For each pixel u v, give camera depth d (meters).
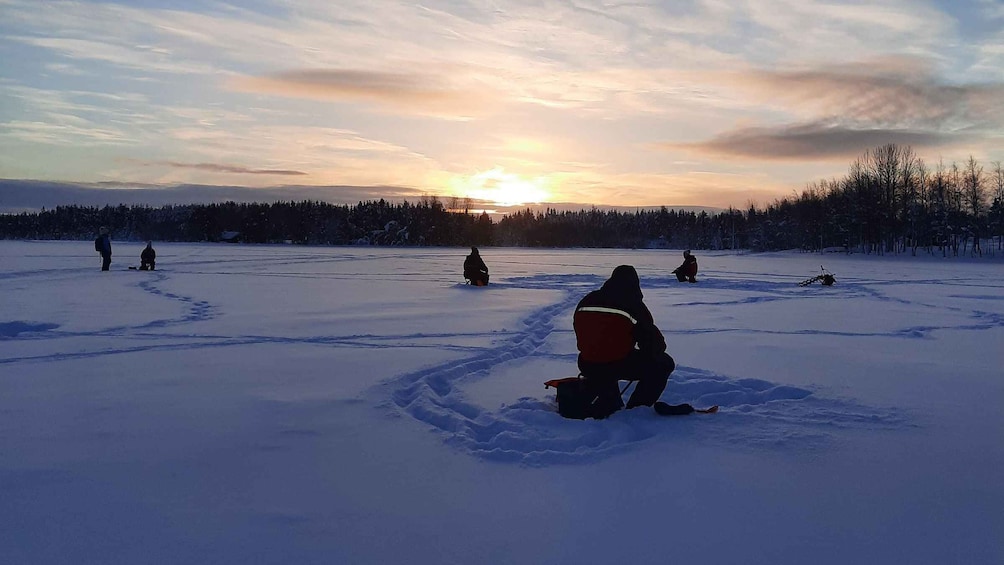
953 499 3.52
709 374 6.41
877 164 80.69
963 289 20.38
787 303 15.02
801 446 4.33
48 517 3.27
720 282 22.84
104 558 2.87
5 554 2.89
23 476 3.81
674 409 4.98
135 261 33.84
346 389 5.93
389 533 3.11
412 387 6.08
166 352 7.88
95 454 4.19
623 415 4.96
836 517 3.30
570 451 4.29
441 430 4.71
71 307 12.87
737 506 3.42
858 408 5.29
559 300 15.07
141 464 4.01
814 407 5.31
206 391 5.88
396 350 7.99
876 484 3.72
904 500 3.50
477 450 4.24
